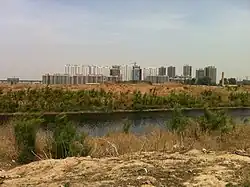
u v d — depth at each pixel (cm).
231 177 715
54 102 4603
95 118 3725
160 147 1130
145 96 5191
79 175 743
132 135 1348
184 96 5431
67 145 1090
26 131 1128
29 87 5238
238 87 6838
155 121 3225
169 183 675
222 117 1530
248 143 1209
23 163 1073
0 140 1191
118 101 5038
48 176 749
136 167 788
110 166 809
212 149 1110
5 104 4184
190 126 1456
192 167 795
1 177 762
